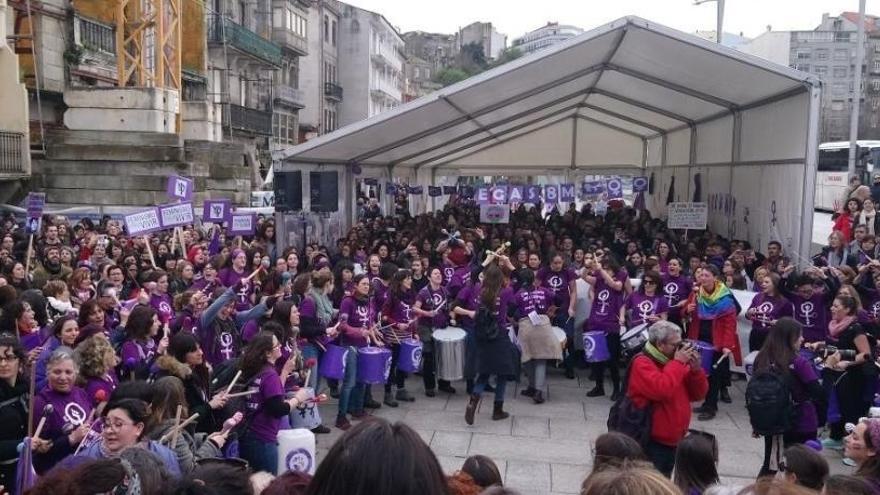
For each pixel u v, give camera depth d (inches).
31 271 428.1
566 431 326.6
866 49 3435.0
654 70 586.9
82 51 922.7
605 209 983.6
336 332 323.6
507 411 353.4
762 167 572.4
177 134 843.4
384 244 525.0
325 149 549.0
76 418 194.4
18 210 684.7
